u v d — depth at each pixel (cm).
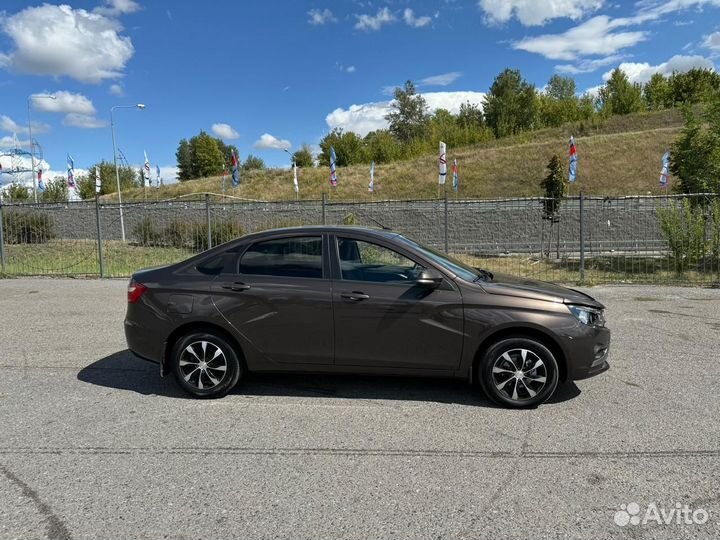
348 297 464
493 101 5888
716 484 329
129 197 4259
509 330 457
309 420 438
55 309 921
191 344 488
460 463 361
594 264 1391
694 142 1474
